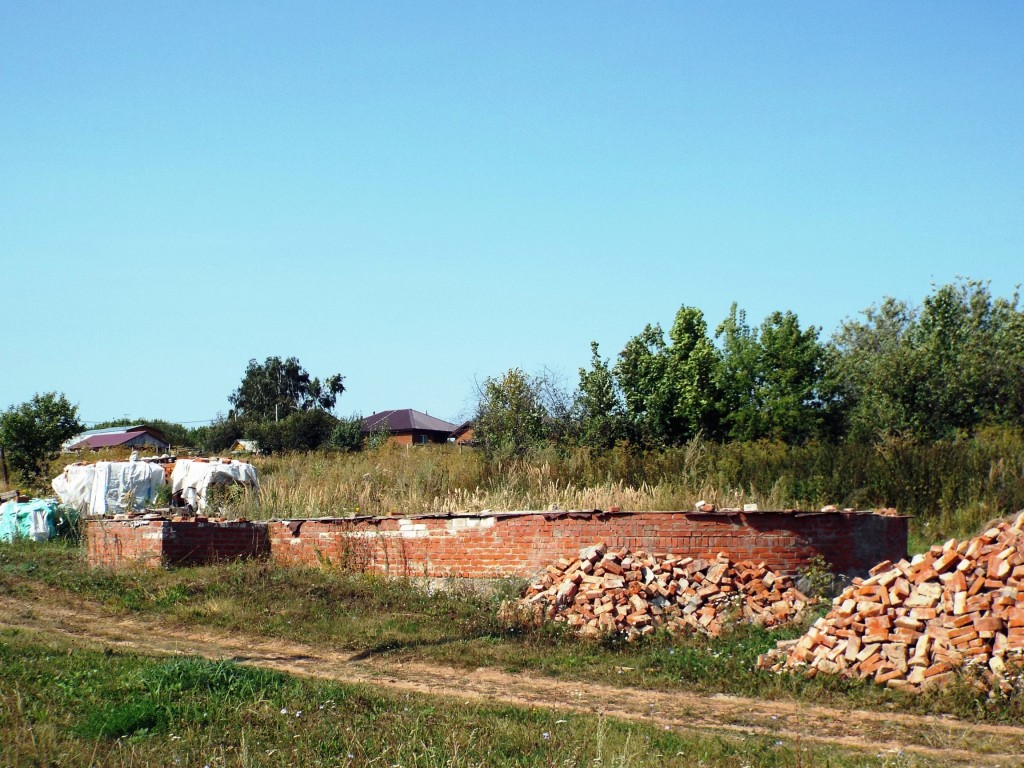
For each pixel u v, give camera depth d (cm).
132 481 2244
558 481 2350
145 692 972
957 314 4459
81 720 880
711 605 1475
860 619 1192
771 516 1577
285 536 1848
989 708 1025
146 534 1753
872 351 5478
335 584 1630
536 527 1633
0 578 1644
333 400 9775
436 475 2398
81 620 1442
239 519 1866
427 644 1355
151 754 805
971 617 1120
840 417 3788
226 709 936
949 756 895
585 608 1452
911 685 1108
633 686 1176
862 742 941
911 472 2250
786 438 3594
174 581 1612
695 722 1014
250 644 1348
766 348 3759
